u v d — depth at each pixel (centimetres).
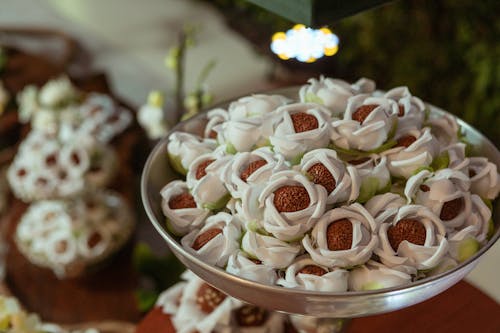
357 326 91
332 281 66
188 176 74
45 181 160
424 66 206
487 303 93
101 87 208
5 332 94
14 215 177
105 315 158
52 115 179
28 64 214
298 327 85
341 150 72
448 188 70
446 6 196
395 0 61
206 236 71
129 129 196
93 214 164
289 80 253
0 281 162
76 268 161
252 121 73
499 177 73
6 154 185
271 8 60
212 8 302
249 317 92
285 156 71
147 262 159
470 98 199
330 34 204
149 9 307
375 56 218
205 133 80
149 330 93
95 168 164
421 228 69
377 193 71
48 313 158
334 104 75
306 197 67
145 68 275
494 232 72
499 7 186
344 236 67
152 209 71
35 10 314
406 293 63
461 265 64
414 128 74
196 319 92
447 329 90
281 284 67
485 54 191
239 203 70
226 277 64
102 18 304
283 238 67
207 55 275
